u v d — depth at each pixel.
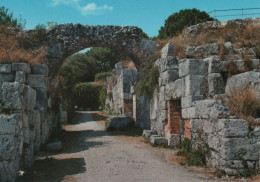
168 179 7.39
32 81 13.62
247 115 8.57
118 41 19.38
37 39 18.61
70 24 19.08
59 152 11.83
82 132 19.25
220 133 7.80
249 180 7.13
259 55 13.74
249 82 10.41
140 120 19.48
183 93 12.01
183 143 11.46
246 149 7.51
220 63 11.68
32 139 9.30
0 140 6.77
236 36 16.19
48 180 7.52
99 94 42.84
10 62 13.75
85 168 8.77
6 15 22.58
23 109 8.11
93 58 61.72
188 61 11.70
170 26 36.12
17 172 7.36
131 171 8.32
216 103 8.38
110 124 19.92
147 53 19.55
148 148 12.47
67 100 27.98
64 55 18.91
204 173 7.91
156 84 14.97
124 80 25.22
